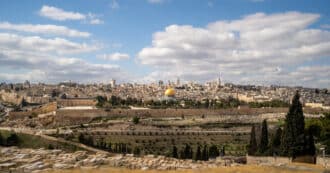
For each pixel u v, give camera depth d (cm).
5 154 5197
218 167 5584
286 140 8525
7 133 14725
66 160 4975
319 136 12375
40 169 4444
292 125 8481
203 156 12662
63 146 12788
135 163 5212
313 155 8400
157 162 5481
